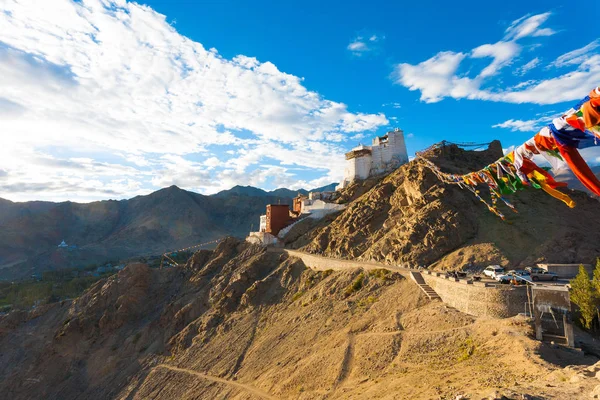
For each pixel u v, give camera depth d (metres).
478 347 28.61
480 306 33.16
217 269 80.31
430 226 51.59
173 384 51.56
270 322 54.09
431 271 43.16
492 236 46.94
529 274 36.38
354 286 49.09
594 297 28.69
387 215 63.69
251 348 50.44
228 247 85.25
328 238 69.06
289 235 80.69
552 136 7.80
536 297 27.48
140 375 58.78
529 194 55.75
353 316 43.31
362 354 35.53
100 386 61.53
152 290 82.38
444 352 30.23
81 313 77.94
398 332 35.97
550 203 53.38
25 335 79.38
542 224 47.09
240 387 43.12
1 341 79.88
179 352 59.84
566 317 26.11
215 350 54.66
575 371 20.55
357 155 91.12
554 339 26.66
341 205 81.06
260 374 43.62
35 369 69.50
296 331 47.31
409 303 40.06
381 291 45.38
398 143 89.88
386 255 53.34
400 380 28.17
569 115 7.30
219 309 64.31
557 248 42.34
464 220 50.28
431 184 58.59
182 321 67.94
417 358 31.11
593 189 7.20
